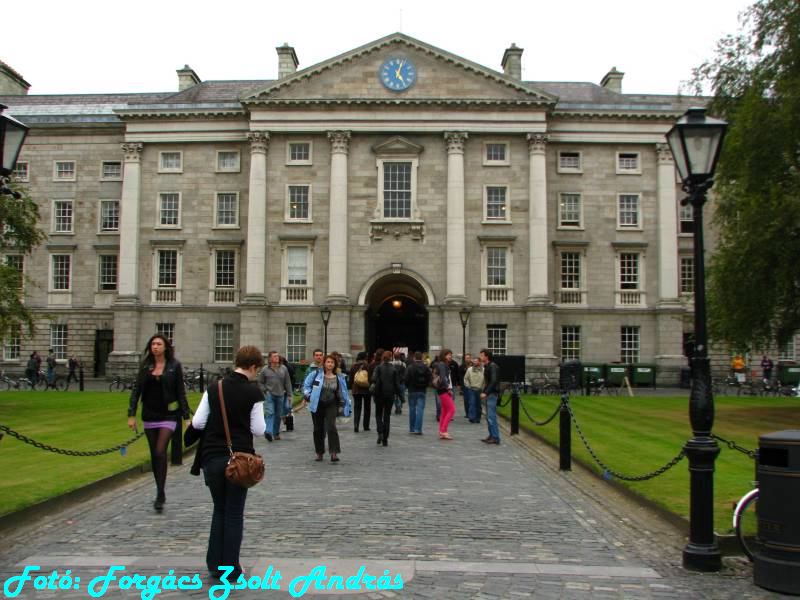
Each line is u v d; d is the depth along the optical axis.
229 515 8.13
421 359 23.08
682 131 9.85
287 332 47.53
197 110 49.28
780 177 25.27
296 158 48.62
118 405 29.36
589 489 13.89
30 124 52.09
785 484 8.24
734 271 25.95
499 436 22.11
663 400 35.22
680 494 12.39
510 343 47.22
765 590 8.21
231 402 8.35
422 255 47.62
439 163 48.12
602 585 8.24
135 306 48.69
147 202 49.69
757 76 26.27
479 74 47.78
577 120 49.34
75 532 10.35
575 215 49.34
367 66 48.12
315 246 47.88
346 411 17.30
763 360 46.06
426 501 12.55
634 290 48.81
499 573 8.59
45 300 51.78
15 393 37.09
